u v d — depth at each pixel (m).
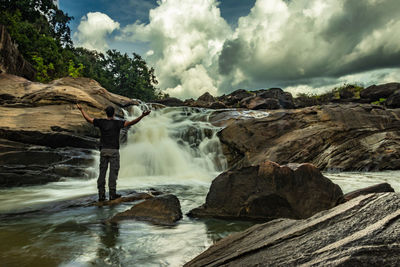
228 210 4.23
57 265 2.29
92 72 44.00
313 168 4.17
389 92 22.66
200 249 2.76
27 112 9.48
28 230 3.39
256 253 1.95
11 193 6.57
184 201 5.52
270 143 10.95
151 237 3.13
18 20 24.03
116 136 5.43
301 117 11.81
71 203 5.04
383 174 9.06
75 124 9.62
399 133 11.25
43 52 23.83
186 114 15.66
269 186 4.15
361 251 1.44
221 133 12.10
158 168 10.75
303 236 1.92
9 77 11.66
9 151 8.16
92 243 2.90
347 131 10.98
